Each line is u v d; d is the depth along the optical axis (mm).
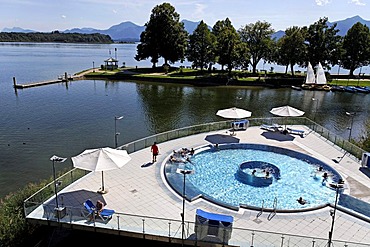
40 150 31688
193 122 43375
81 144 33688
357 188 19984
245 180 21562
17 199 19688
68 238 17203
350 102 60156
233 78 80250
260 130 32906
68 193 18516
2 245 15805
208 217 14414
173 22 91062
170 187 19672
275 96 65000
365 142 33406
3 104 51562
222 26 98062
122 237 16828
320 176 22109
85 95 61219
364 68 158375
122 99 58406
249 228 15641
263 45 87938
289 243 14219
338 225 16047
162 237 14945
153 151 23406
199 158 25297
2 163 28406
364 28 86188
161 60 169875
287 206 18078
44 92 63094
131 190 19141
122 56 193375
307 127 33969
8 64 116312
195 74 88312
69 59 148000
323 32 82688
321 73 67938
